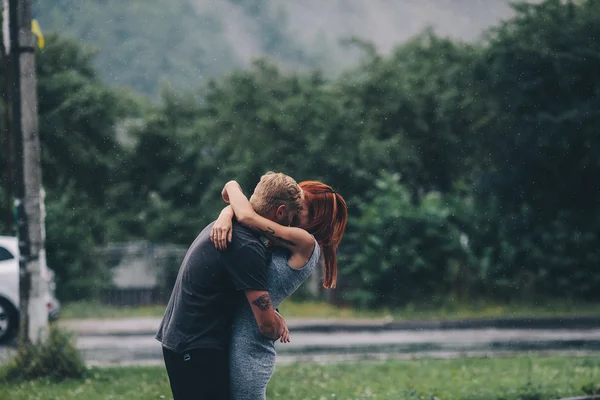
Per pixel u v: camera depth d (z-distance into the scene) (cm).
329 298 2636
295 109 2969
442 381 1002
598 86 2452
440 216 2466
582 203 2509
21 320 1126
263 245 472
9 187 2377
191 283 465
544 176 2506
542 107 2494
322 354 1452
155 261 2766
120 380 1040
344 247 2647
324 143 2858
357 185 2861
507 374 1065
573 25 2483
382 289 2450
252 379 466
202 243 472
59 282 2572
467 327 1969
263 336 468
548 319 2016
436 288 2466
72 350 1106
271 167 2919
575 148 2462
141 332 1873
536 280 2464
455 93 2927
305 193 507
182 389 467
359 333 1852
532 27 2506
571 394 859
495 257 2480
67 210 2616
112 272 2691
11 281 1608
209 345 460
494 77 2511
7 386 1004
